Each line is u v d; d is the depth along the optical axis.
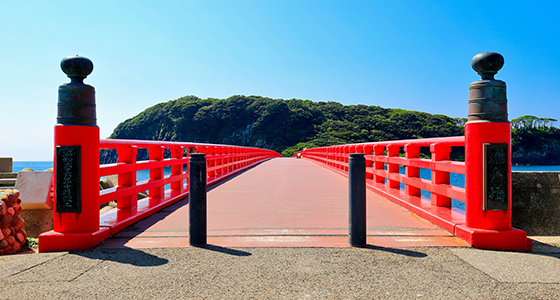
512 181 4.86
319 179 12.05
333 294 2.44
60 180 3.66
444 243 3.74
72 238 3.57
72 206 3.66
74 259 3.24
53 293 2.46
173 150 7.86
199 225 3.72
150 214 5.47
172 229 4.54
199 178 3.75
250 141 150.12
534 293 2.44
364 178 3.69
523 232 3.53
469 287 2.55
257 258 3.26
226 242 3.84
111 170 4.48
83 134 3.69
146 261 3.18
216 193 8.26
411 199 6.25
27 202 5.89
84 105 3.73
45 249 3.56
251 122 160.25
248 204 6.61
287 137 138.88
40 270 2.94
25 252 4.77
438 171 5.30
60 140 3.66
